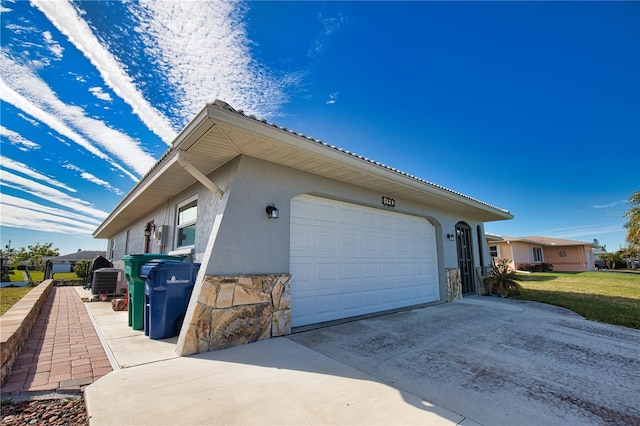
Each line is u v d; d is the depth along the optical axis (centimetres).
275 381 304
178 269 470
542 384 311
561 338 491
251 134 402
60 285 1530
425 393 286
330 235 623
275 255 495
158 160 580
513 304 852
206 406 249
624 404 271
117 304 698
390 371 339
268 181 505
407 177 668
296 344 438
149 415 233
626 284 1490
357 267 670
